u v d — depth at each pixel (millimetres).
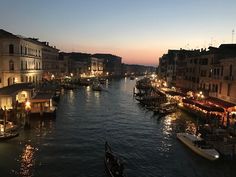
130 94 94938
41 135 36500
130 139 36219
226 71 43062
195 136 33125
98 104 67375
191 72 62906
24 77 58062
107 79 188250
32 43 64812
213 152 28453
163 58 111812
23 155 29250
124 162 28281
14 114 41188
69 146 32594
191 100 50875
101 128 41844
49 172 25547
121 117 51062
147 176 25281
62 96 81125
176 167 27234
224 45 54531
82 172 25672
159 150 31906
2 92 44156
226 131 32750
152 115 52938
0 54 52938
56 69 105875
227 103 40719
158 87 98125
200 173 25938
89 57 174125
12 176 24516
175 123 45531
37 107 45781
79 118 48781
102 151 31219
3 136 32281
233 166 27375
